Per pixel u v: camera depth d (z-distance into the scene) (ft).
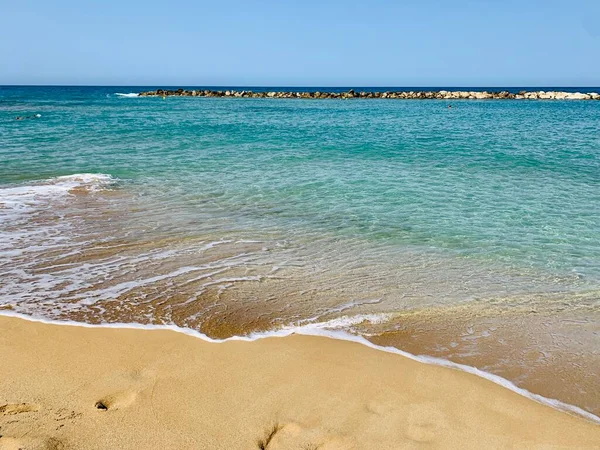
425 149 62.75
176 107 190.08
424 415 12.00
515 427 11.71
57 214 29.71
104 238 25.38
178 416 11.52
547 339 16.28
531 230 28.09
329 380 13.33
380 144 68.28
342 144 68.03
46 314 16.81
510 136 80.38
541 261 23.48
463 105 224.94
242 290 19.45
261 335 15.88
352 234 27.12
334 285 20.25
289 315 17.43
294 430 11.24
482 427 11.66
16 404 11.71
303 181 41.14
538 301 19.22
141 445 10.52
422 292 19.81
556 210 32.27
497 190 38.11
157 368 13.57
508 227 28.63
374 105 222.69
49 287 19.16
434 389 13.15
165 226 27.73
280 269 21.84
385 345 15.57
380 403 12.39
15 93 388.98
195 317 16.96
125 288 19.26
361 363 14.34
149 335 15.51
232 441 10.77
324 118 131.95
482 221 29.78
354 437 11.08
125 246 24.23
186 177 42.34
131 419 11.34
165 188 37.76
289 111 168.66
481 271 22.20
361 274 21.53
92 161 50.06
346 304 18.52
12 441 10.41
